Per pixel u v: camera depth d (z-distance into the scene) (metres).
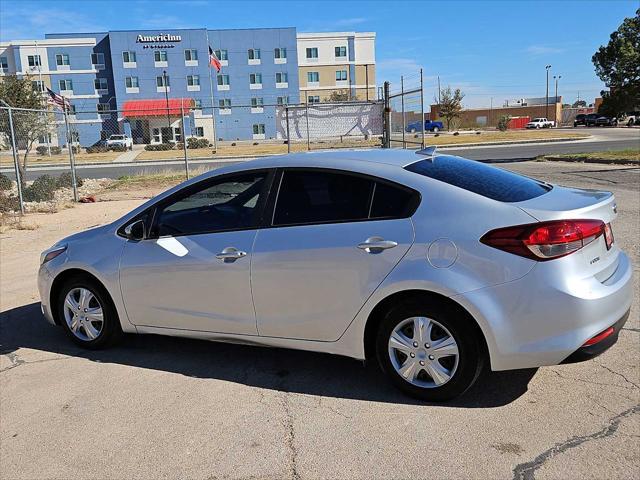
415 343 3.61
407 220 3.59
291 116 19.02
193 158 35.22
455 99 78.88
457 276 3.40
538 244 3.29
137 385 4.17
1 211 13.50
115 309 4.73
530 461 3.02
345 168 3.88
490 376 4.02
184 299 4.33
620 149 26.70
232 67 73.75
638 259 6.83
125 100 72.19
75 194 16.02
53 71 72.44
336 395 3.88
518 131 63.38
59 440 3.46
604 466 2.95
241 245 4.07
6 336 5.34
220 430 3.49
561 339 3.29
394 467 3.03
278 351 4.70
